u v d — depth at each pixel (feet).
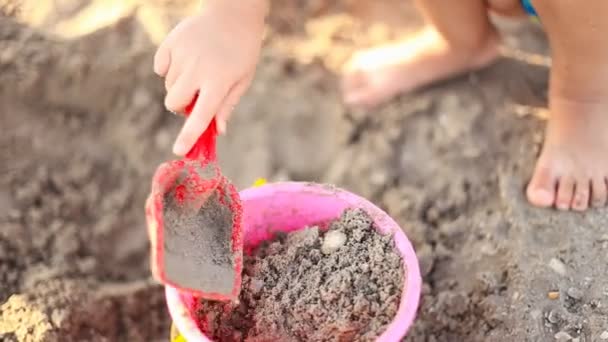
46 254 2.82
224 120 2.24
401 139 3.04
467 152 2.95
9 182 2.92
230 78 2.26
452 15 2.87
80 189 2.98
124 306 2.74
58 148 3.01
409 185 2.96
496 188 2.84
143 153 3.05
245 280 2.27
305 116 3.11
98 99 3.07
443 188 2.91
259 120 3.11
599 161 2.69
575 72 2.60
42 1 3.15
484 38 3.01
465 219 2.82
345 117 3.09
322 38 3.27
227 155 3.07
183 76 2.24
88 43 3.06
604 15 2.42
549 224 2.68
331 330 2.19
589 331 2.47
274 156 3.07
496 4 2.83
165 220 2.02
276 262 2.28
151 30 3.13
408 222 2.87
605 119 2.69
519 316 2.52
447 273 2.73
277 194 2.36
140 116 3.07
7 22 3.09
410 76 3.09
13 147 2.97
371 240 2.28
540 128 2.93
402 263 2.23
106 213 2.96
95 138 3.06
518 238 2.66
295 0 3.34
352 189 2.98
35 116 3.01
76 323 2.62
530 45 3.22
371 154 3.02
